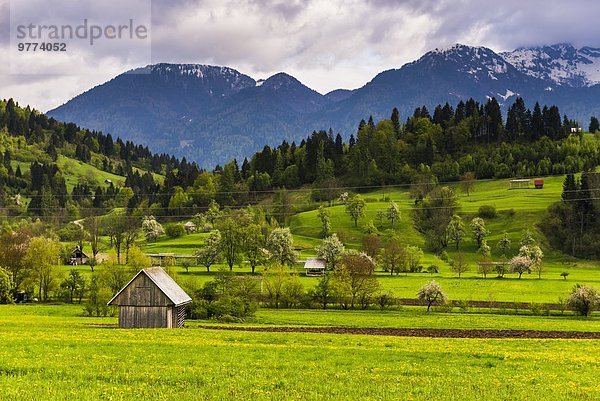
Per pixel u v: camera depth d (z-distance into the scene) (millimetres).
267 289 113375
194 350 50562
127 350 49719
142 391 33656
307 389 35594
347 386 36438
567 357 51938
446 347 58031
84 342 54125
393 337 67188
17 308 106688
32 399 30984
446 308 104688
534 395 35406
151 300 78562
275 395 33562
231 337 62750
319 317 93438
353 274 107750
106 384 35188
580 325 86062
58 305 114062
